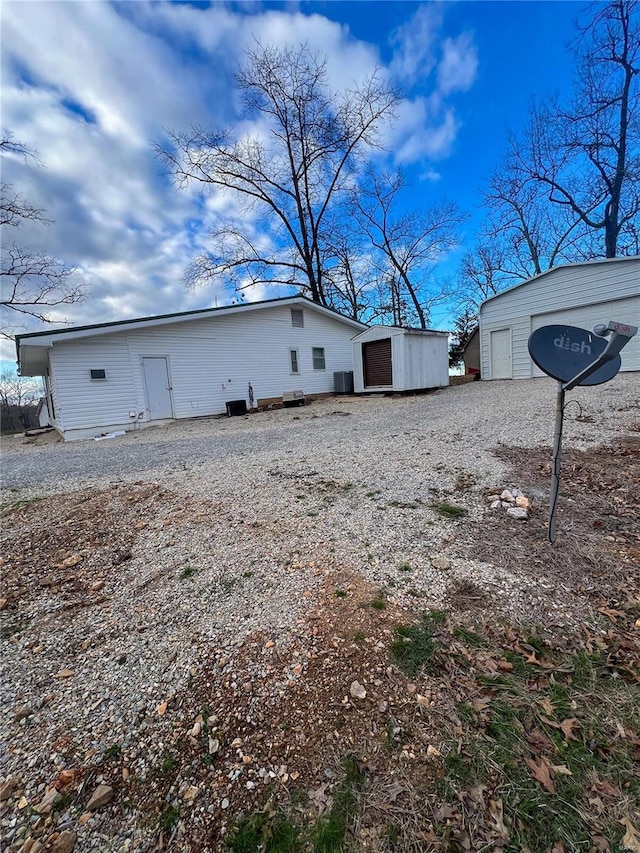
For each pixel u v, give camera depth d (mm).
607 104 14766
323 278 20734
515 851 1085
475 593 2229
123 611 2293
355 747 1410
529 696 1565
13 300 13047
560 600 2137
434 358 13102
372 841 1129
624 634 1876
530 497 3424
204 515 3549
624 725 1420
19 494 4586
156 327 11305
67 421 9992
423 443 5586
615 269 9617
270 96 16906
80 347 10117
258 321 13492
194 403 12117
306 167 18500
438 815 1182
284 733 1484
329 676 1731
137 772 1372
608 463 4043
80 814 1245
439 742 1405
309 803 1239
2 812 1259
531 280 11461
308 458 5316
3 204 12188
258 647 1934
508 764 1312
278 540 2996
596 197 16484
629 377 9055
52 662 1926
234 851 1124
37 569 2785
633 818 1138
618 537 2707
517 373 12234
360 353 13984
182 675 1796
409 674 1711
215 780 1328
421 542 2822
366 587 2340
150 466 5609
